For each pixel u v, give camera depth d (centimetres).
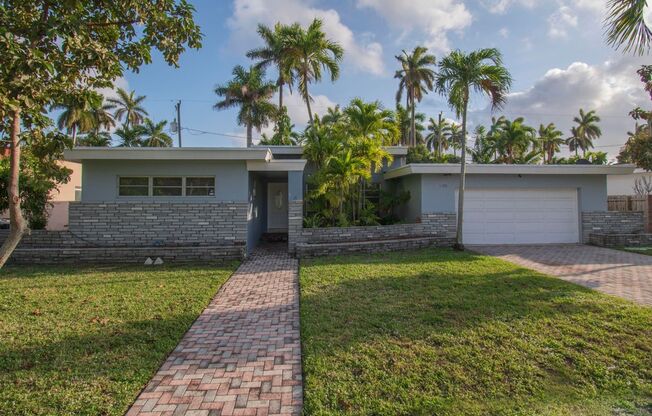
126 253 970
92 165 1051
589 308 555
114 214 1055
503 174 1324
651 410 308
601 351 411
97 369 377
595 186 1352
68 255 962
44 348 424
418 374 364
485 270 841
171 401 326
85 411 306
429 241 1210
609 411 306
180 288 702
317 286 709
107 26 468
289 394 338
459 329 476
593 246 1266
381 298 619
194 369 385
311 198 1291
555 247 1248
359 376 362
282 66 2108
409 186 1437
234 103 3039
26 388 339
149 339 455
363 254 1088
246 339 466
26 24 385
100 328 489
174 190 1083
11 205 418
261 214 1538
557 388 340
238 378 367
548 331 467
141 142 3784
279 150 1593
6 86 361
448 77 1065
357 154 1220
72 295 648
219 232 1076
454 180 1323
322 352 414
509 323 495
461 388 340
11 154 416
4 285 719
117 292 671
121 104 4247
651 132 1831
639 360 389
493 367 377
